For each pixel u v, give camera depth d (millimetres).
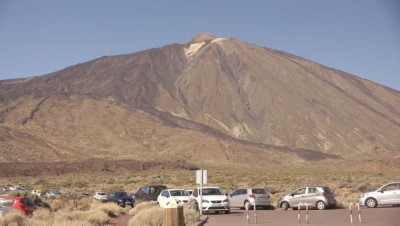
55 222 24562
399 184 37375
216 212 36094
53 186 87250
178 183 83938
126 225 27766
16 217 24781
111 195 47125
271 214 33562
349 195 50281
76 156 160125
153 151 189375
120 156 171875
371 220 26812
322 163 152125
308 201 37688
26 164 130000
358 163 130875
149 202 39375
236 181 83500
